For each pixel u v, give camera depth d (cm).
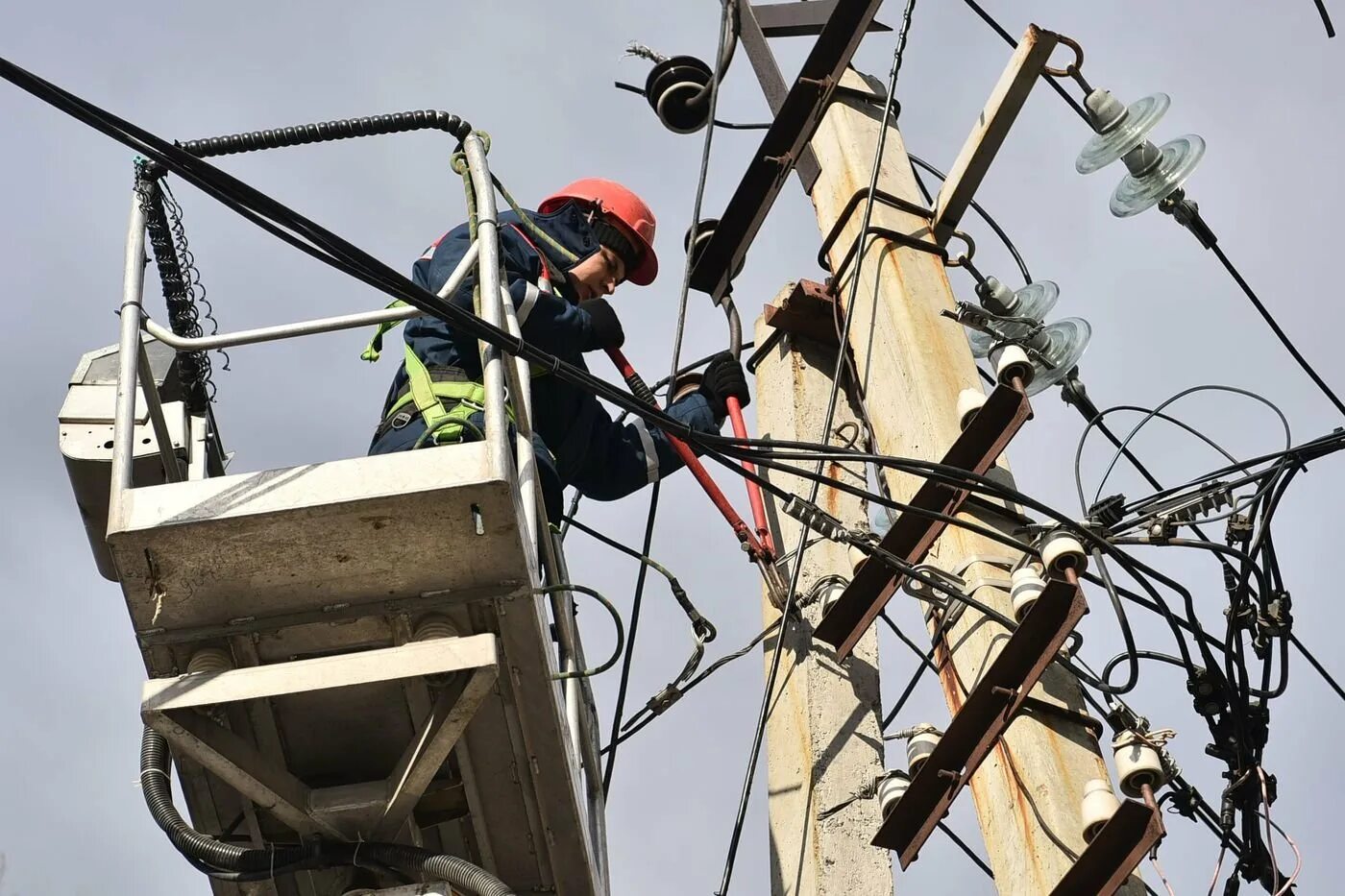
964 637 655
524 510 604
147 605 549
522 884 615
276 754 571
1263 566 705
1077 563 621
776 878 715
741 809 708
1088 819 583
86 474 668
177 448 671
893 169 796
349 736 575
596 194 848
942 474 639
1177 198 765
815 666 747
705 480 796
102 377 693
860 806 710
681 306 826
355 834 571
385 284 563
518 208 787
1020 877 601
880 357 740
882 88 846
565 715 598
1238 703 699
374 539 540
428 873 558
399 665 542
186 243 643
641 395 790
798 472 647
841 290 786
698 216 845
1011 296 753
